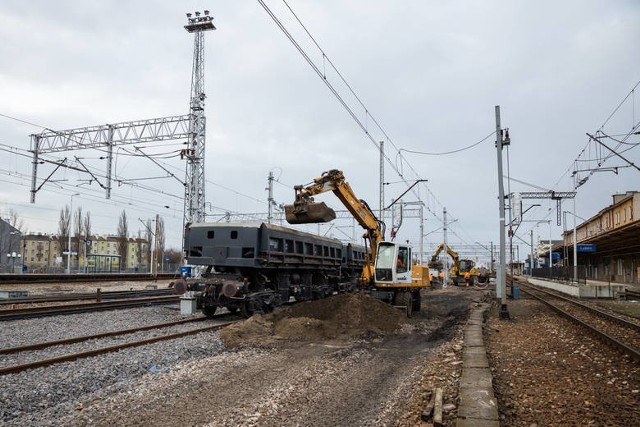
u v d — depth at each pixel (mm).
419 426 6160
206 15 27062
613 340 11977
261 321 14281
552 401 7238
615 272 56219
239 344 12031
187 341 12133
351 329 15188
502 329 15961
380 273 19656
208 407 7027
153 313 18047
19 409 6844
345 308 16250
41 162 32062
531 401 7258
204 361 9977
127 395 7535
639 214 46406
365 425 6344
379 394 7844
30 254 127562
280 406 7109
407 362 10531
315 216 16844
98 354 10359
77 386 7910
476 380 7957
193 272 20266
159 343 11812
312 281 22672
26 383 8031
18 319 15422
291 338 13156
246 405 7121
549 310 23109
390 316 16734
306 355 11016
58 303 21562
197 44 27266
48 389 7699
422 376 8852
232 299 17062
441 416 6266
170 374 8844
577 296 32250
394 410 6910
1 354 10266
